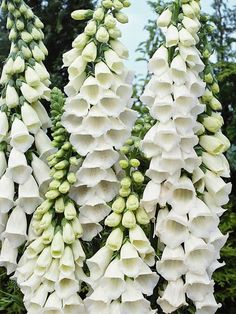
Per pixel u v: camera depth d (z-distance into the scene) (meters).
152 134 0.57
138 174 0.59
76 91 0.60
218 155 0.61
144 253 0.58
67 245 0.60
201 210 0.58
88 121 0.58
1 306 0.91
